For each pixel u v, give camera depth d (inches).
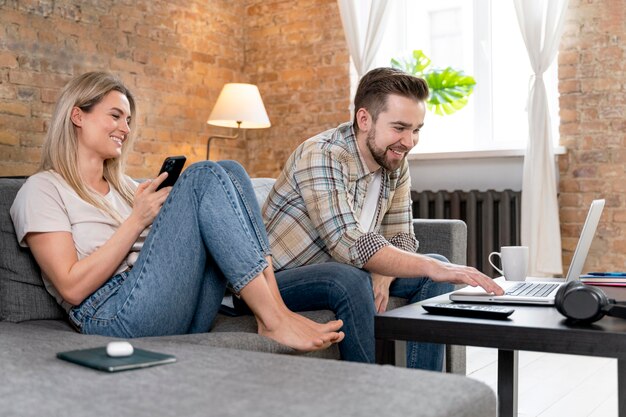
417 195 191.6
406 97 85.4
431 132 203.8
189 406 39.7
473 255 183.3
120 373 47.4
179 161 74.3
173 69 208.1
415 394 42.2
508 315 61.1
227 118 191.8
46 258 72.3
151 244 68.9
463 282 72.2
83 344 58.6
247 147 231.5
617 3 171.6
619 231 171.9
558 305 58.4
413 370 48.1
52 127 79.7
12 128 169.9
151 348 56.2
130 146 87.1
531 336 56.0
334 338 71.4
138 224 72.6
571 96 176.7
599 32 173.6
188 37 212.4
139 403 40.5
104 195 82.8
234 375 46.7
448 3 202.2
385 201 94.4
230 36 226.1
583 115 175.6
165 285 68.0
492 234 181.8
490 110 195.5
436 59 204.7
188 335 67.5
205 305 74.1
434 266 74.6
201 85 216.8
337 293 77.8
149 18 201.0
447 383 44.8
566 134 177.5
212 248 70.0
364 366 49.0
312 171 85.5
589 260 175.6
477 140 196.7
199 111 216.4
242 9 230.1
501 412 71.2
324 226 83.6
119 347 50.9
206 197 69.3
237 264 69.6
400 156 88.4
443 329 59.7
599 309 56.5
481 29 196.1
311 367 48.8
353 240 81.2
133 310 67.4
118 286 72.0
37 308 79.0
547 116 173.2
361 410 38.8
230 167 74.4
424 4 205.5
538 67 175.2
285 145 223.5
